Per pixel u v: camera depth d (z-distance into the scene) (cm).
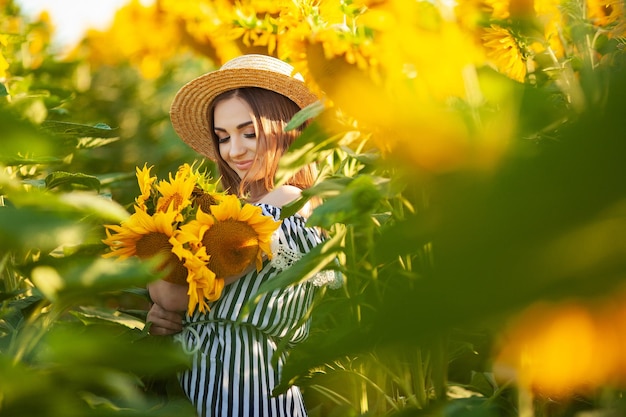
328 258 126
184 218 175
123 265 43
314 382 157
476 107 30
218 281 173
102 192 227
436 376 123
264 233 173
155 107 394
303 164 124
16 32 260
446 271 14
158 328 186
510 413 129
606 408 83
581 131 15
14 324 165
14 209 33
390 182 102
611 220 14
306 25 151
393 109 21
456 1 101
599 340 16
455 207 15
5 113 27
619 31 44
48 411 41
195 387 179
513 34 106
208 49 307
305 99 214
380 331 15
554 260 14
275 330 185
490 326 15
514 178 15
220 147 223
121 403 86
